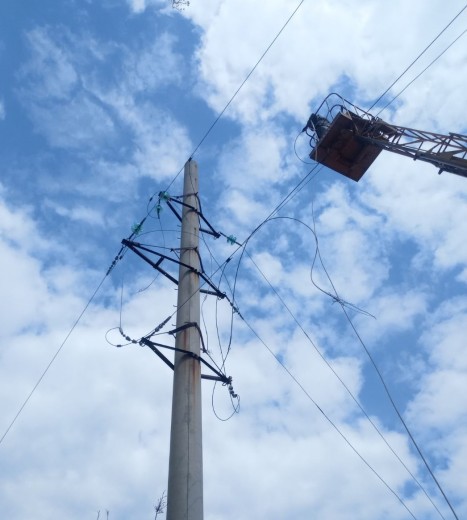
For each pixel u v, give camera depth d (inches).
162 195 568.7
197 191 602.2
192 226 552.7
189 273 496.7
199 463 370.0
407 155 658.8
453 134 611.2
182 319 457.4
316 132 759.7
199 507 349.7
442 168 610.9
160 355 450.3
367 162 740.7
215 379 461.1
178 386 410.0
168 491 358.3
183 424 385.4
